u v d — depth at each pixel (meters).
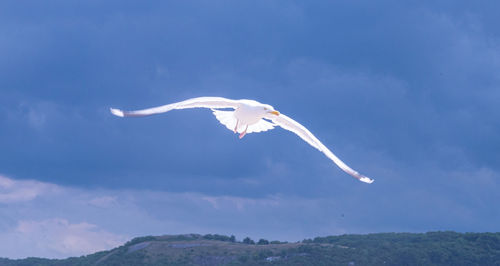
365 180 13.95
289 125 15.45
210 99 14.69
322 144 14.92
